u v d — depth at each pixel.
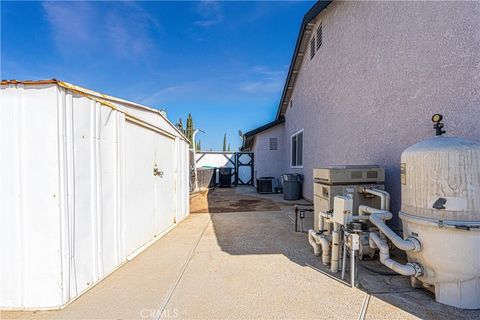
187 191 6.90
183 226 5.70
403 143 3.91
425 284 2.67
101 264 3.01
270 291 2.72
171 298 2.59
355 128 5.36
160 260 3.64
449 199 2.38
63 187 2.43
